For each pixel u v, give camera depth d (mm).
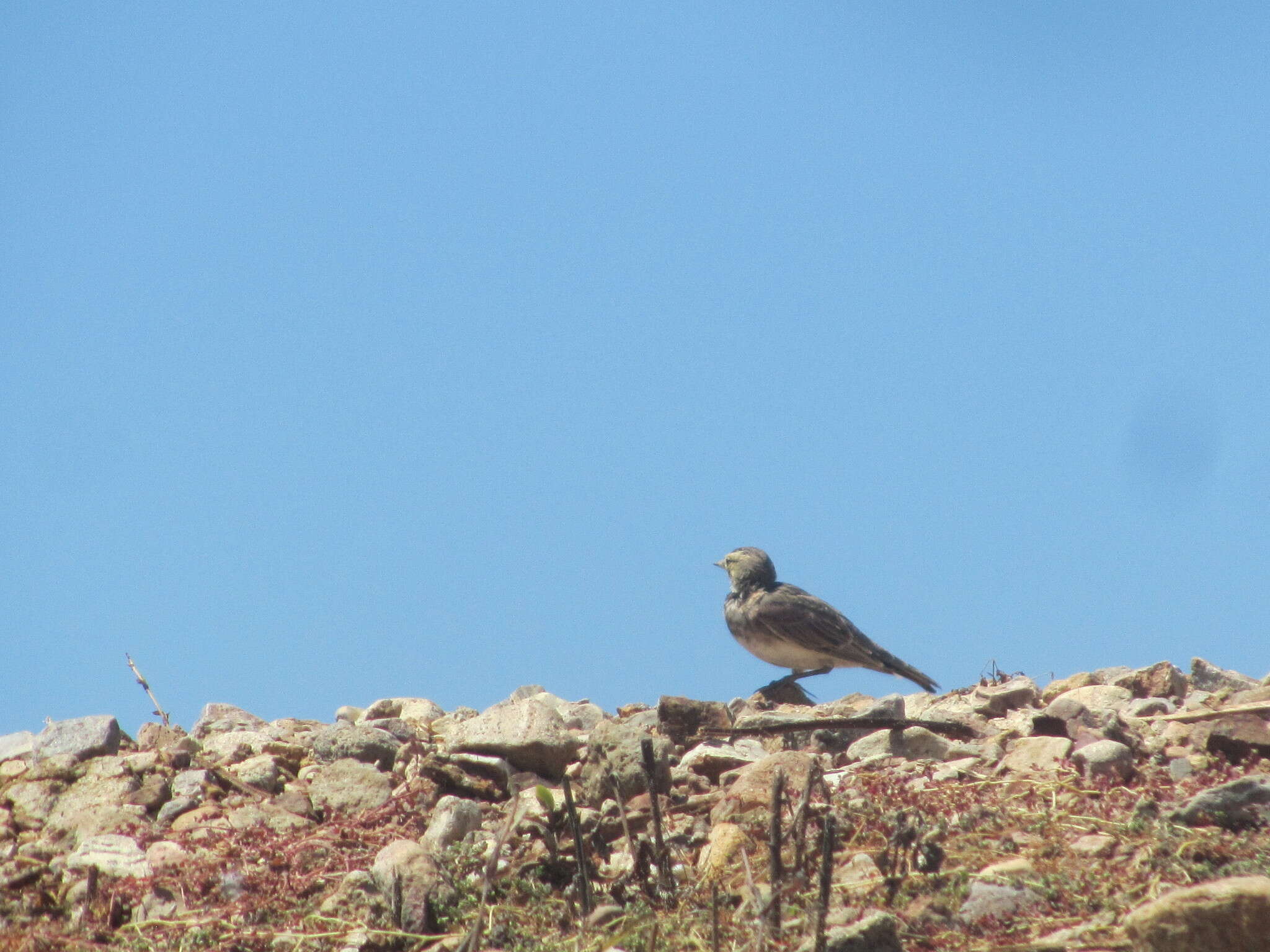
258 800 12922
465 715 17516
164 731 15109
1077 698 15992
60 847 11969
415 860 10375
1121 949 8883
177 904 10594
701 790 12820
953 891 9875
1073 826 11023
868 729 14492
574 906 10148
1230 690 15812
